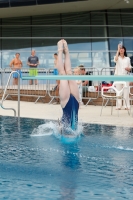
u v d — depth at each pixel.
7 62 26.42
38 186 3.60
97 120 10.60
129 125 9.49
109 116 11.65
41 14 26.72
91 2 24.30
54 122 8.12
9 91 17.81
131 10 25.95
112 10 25.95
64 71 6.36
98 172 4.06
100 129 7.17
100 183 3.67
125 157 4.76
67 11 26.28
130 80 5.06
